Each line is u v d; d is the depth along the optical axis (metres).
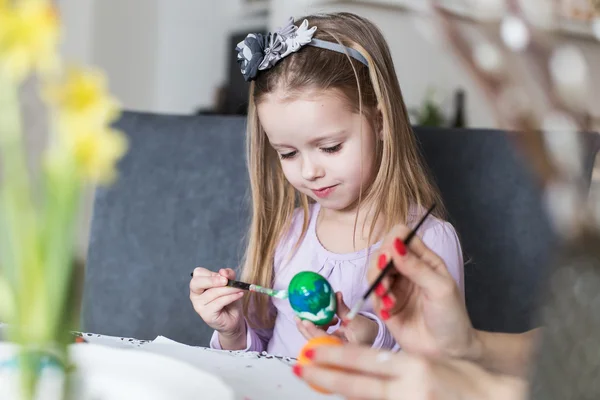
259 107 1.25
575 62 0.30
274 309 1.40
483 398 0.57
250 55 1.26
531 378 0.41
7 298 0.51
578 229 0.38
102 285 1.45
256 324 1.38
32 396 0.52
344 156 1.21
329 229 1.38
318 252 1.36
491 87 0.31
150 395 0.66
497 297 1.40
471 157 1.42
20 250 0.50
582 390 0.37
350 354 0.60
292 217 1.42
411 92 2.86
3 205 0.50
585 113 0.31
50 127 0.49
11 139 0.48
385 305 0.77
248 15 3.34
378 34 1.33
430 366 0.59
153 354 0.72
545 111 0.31
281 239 1.40
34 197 0.50
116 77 3.41
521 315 1.39
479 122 2.83
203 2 3.52
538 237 1.37
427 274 0.73
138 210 1.45
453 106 2.86
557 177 0.36
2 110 0.48
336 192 1.24
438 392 0.57
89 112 0.47
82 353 0.73
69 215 0.50
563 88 0.30
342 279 1.32
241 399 0.70
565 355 0.38
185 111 3.59
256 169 1.37
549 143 0.34
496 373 0.64
